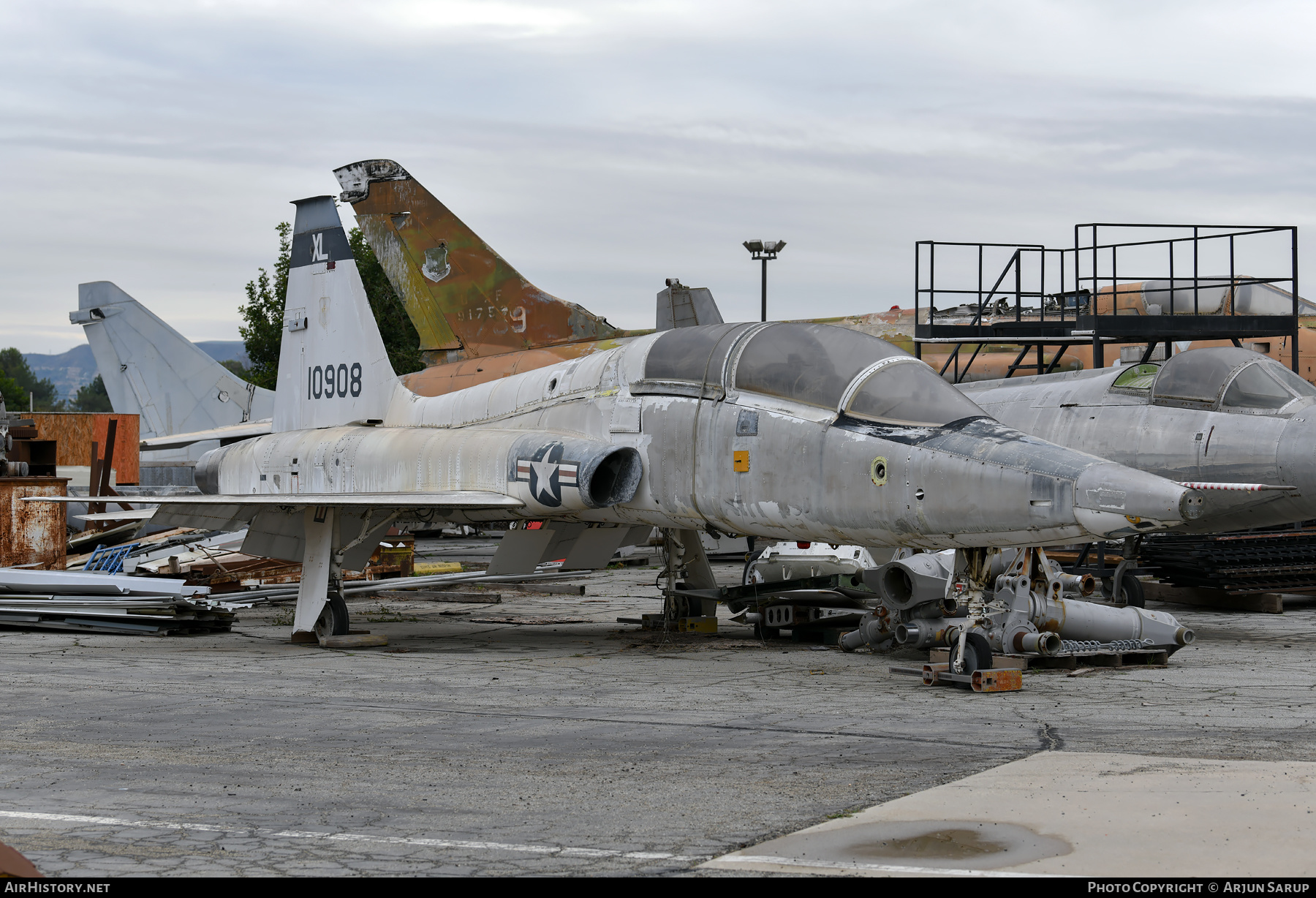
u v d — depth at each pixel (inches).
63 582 600.4
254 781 262.7
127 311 1509.6
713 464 461.4
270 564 775.7
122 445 1210.6
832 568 554.6
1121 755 279.4
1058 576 431.2
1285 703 359.9
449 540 1365.7
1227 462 584.7
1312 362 925.8
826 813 230.4
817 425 430.9
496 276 1130.7
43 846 213.6
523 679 421.1
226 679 422.6
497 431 542.9
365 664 464.1
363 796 249.1
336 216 647.1
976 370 1112.2
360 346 634.8
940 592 435.8
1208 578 671.1
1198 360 617.6
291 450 618.2
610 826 224.2
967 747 292.5
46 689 398.0
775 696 380.2
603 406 506.6
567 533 570.3
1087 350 1071.6
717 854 205.5
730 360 466.6
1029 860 197.6
